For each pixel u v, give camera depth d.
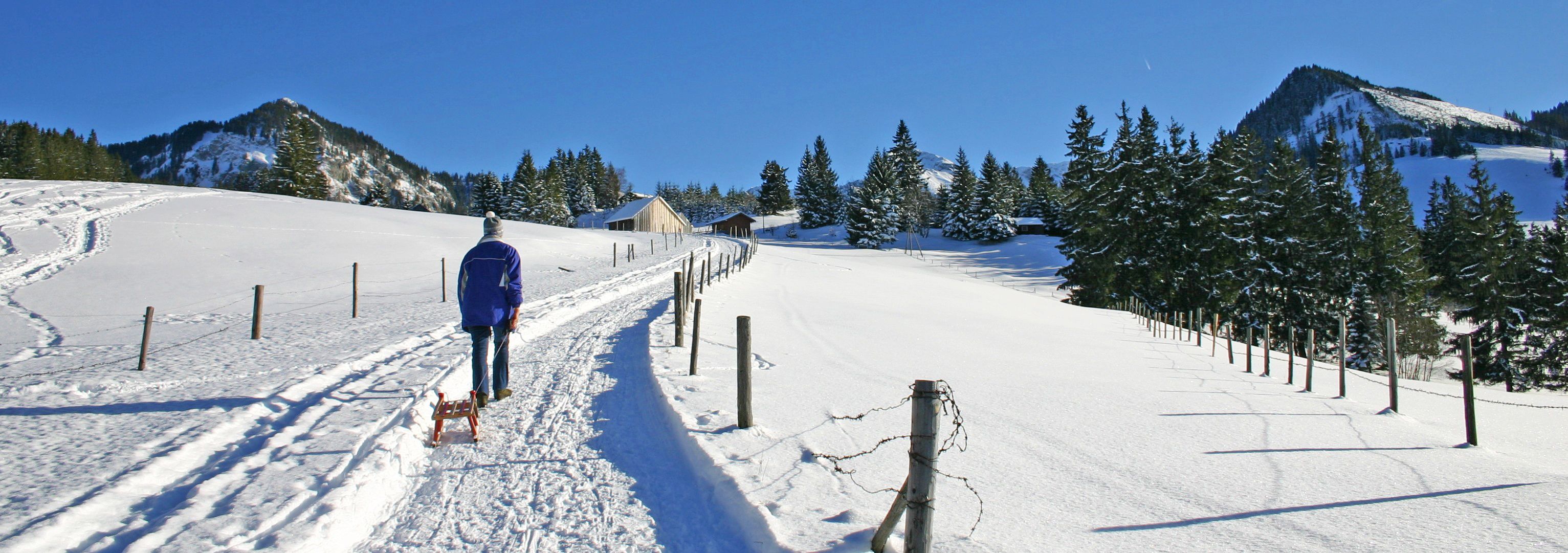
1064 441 5.71
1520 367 35.22
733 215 100.94
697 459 4.98
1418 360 40.72
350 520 3.95
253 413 5.95
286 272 25.16
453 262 29.70
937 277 37.66
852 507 4.00
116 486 4.04
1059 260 61.53
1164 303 37.19
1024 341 13.12
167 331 13.99
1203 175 37.81
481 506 4.37
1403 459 5.45
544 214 107.19
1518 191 143.62
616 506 4.32
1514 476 4.98
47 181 41.66
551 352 10.12
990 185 82.12
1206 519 4.02
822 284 25.42
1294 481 4.77
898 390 7.50
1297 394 8.79
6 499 3.82
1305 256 41.09
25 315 16.89
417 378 7.51
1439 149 180.50
